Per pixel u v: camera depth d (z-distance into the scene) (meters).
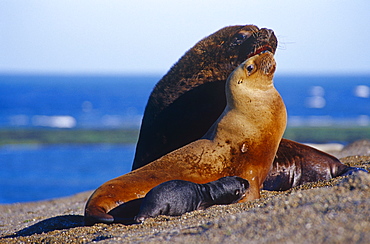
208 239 15.95
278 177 32.41
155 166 28.25
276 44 34.97
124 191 26.12
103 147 137.12
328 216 15.98
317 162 32.34
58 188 76.88
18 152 127.75
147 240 17.53
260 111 28.56
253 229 16.08
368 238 13.46
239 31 34.38
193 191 24.06
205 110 33.59
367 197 17.44
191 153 28.59
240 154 28.39
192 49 34.72
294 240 14.32
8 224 37.00
